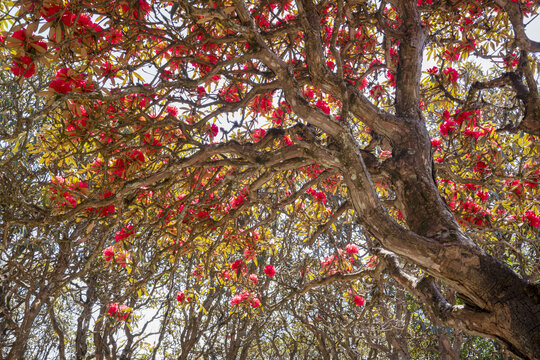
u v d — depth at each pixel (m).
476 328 2.26
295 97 2.53
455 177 3.74
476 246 2.34
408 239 2.30
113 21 2.65
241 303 6.26
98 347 9.98
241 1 2.46
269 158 2.96
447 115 4.18
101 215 3.34
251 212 5.05
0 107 5.85
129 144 3.71
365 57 4.68
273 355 15.99
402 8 3.37
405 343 9.57
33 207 2.81
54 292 2.98
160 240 4.52
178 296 6.93
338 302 9.34
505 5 3.23
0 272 4.89
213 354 12.85
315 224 5.10
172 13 2.41
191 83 2.59
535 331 2.00
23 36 2.19
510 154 4.05
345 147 2.40
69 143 2.92
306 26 2.61
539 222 4.27
